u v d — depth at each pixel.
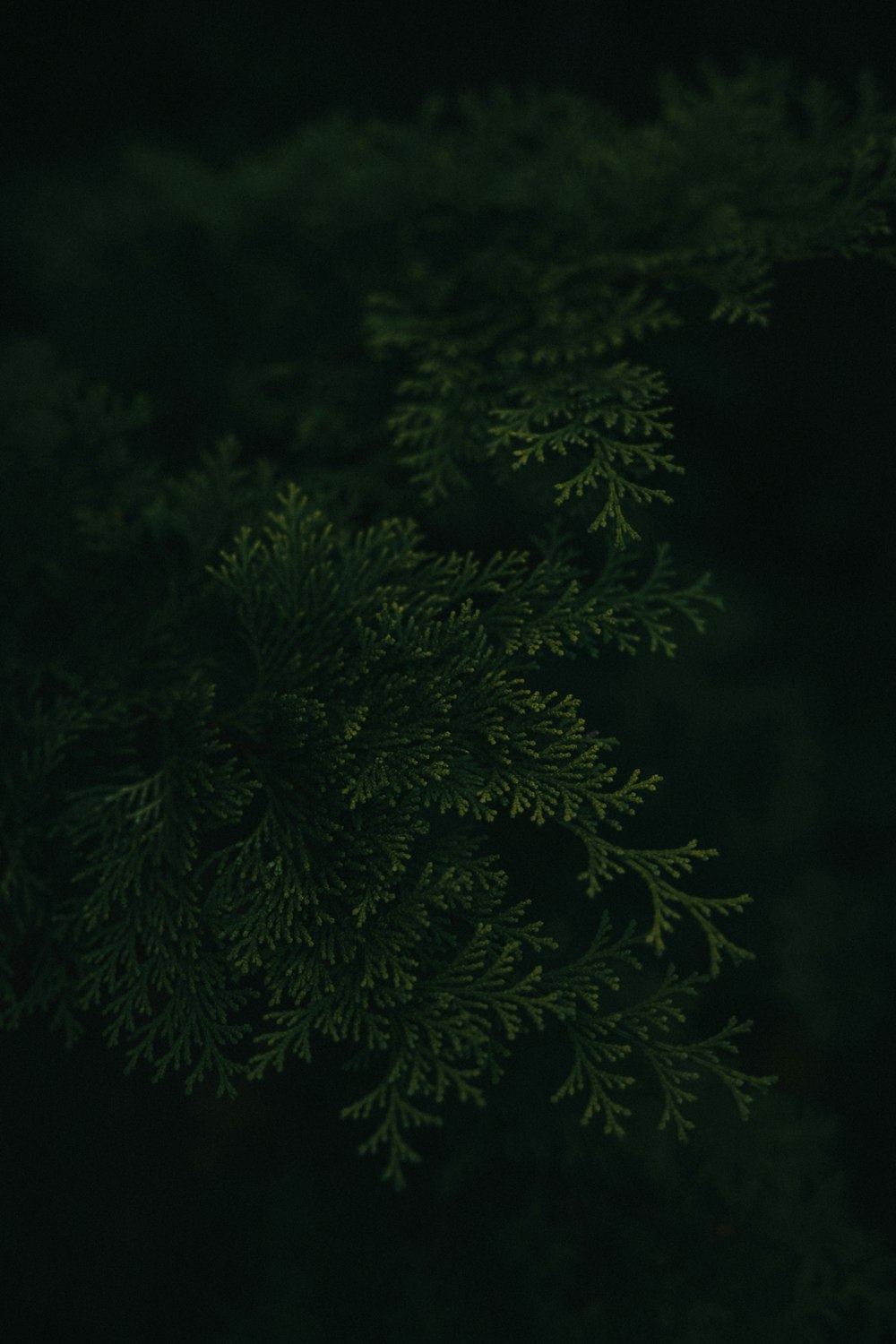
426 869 1.43
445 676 1.48
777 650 4.57
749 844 3.42
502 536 2.47
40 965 1.57
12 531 2.04
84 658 1.90
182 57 4.76
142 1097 3.19
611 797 1.42
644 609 1.59
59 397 2.25
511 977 1.62
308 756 1.53
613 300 2.12
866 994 3.41
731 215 2.06
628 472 1.81
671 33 4.81
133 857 1.53
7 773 1.68
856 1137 3.60
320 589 1.64
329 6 4.95
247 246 2.66
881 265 2.95
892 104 4.13
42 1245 2.90
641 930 2.49
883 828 4.08
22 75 4.68
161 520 1.95
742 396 4.04
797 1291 2.19
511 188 2.38
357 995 1.41
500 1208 2.28
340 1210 2.37
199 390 2.73
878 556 4.91
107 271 2.92
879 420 4.45
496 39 5.23
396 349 2.31
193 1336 2.85
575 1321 2.14
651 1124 2.12
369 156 2.71
